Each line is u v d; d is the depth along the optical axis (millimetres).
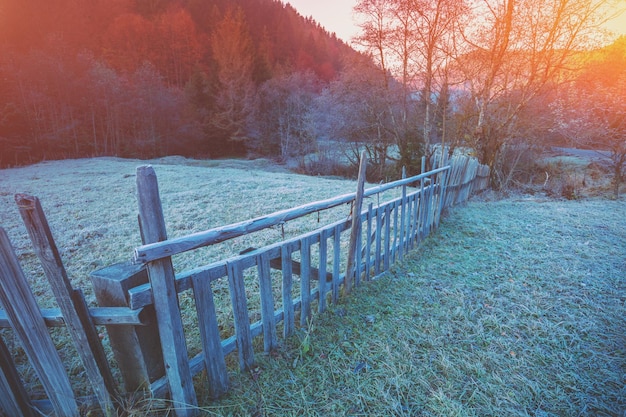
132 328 1566
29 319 1430
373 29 16016
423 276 3594
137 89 29109
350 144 23828
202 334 1790
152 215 1457
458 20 11359
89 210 6992
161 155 30281
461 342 2418
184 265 4059
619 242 4598
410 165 18031
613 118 10062
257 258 2072
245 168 22391
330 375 2100
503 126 10570
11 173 13547
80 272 3955
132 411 1624
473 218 6016
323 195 8359
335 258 2869
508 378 2062
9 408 1584
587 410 1821
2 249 1307
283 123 32656
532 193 9383
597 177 10016
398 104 18484
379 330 2570
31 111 23031
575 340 2426
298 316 2787
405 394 1950
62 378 1590
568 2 8883
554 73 9922
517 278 3506
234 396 1934
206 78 38250
